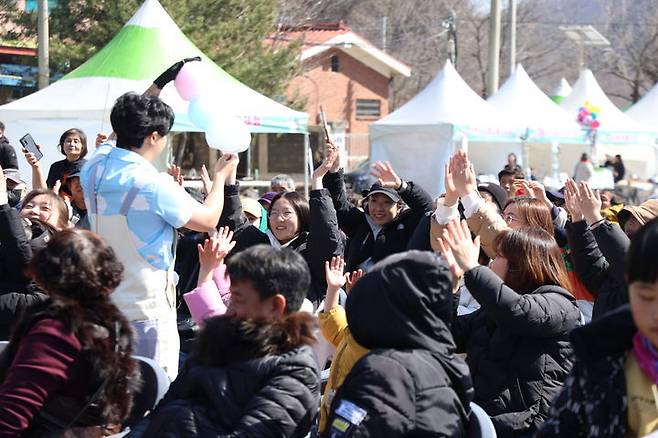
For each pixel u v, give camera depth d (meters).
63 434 3.73
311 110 44.25
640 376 2.88
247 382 3.70
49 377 3.67
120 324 3.93
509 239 4.87
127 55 15.19
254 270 3.80
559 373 4.62
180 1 23.41
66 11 23.31
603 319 2.93
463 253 4.50
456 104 23.95
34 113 14.61
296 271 3.86
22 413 3.63
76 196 8.29
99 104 14.41
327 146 8.17
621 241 5.54
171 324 5.14
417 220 7.86
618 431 2.88
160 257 5.05
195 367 3.81
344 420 3.34
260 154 37.75
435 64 58.53
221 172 5.39
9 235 5.87
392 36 57.94
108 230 5.02
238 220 7.05
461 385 3.56
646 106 32.28
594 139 27.22
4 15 24.03
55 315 3.77
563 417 3.01
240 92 15.77
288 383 3.68
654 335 2.72
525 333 4.52
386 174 7.90
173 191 5.03
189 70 6.20
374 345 3.55
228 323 3.79
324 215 6.77
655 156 37.09
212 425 3.67
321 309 6.42
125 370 3.92
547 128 25.78
